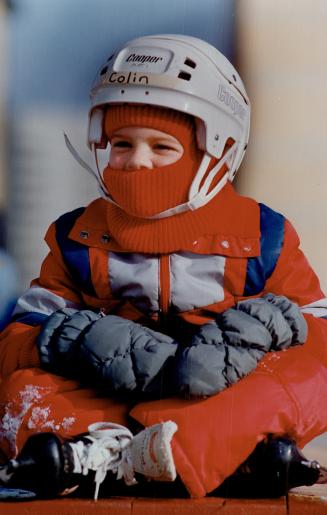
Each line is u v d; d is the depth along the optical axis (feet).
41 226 14.03
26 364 9.14
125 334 8.70
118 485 8.35
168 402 8.49
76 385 8.89
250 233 9.70
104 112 9.70
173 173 9.39
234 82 9.78
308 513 8.00
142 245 9.53
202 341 8.59
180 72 9.30
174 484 8.38
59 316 9.09
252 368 8.57
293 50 13.73
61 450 7.86
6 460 8.73
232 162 9.93
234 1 13.64
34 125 14.40
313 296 9.77
